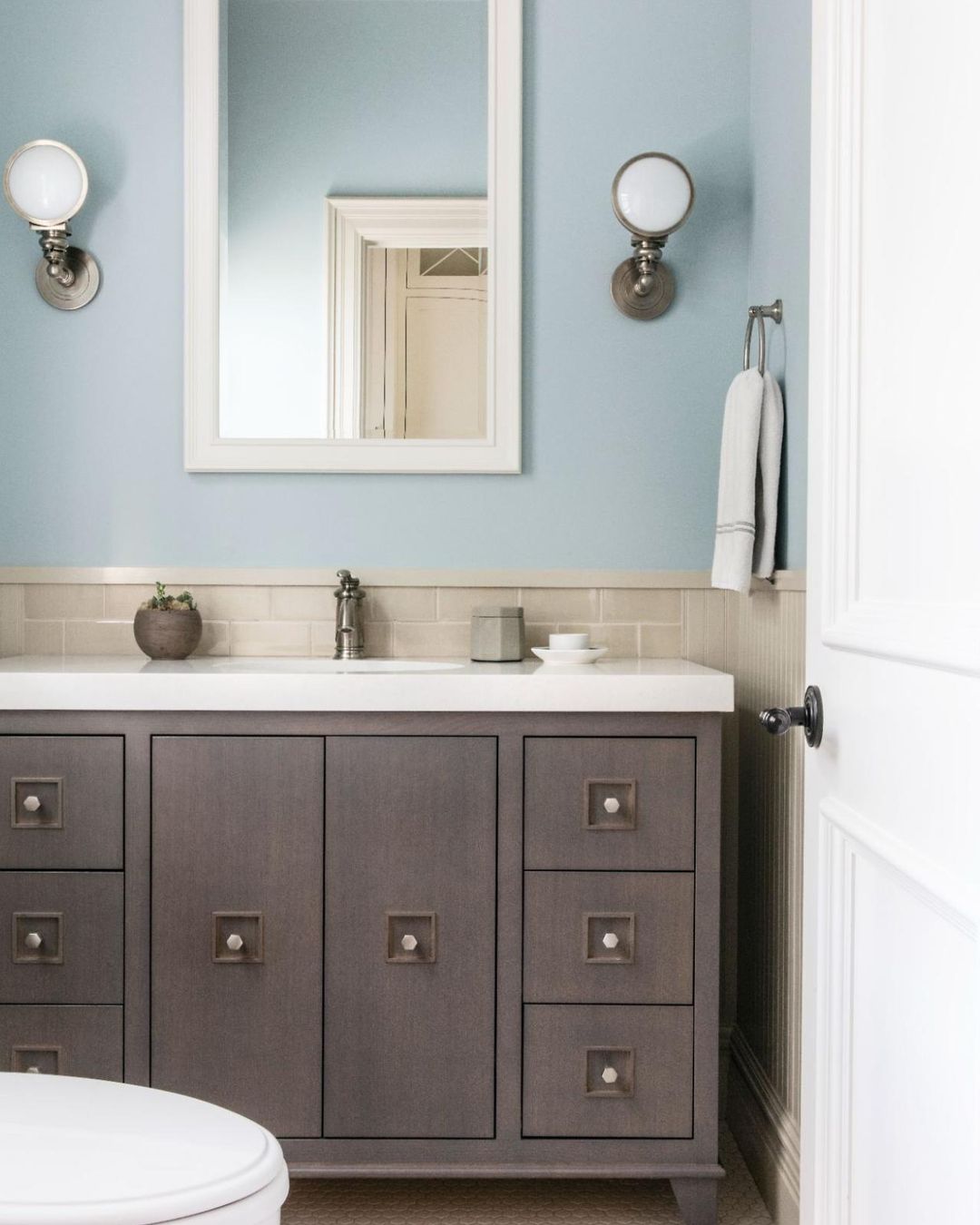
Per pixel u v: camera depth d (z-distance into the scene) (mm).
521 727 1636
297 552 2119
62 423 2111
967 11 731
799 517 1727
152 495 2115
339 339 2107
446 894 1640
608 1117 1640
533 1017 1640
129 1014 1650
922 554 804
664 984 1638
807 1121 1052
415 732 1639
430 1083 1641
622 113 2107
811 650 1070
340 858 1644
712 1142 1635
